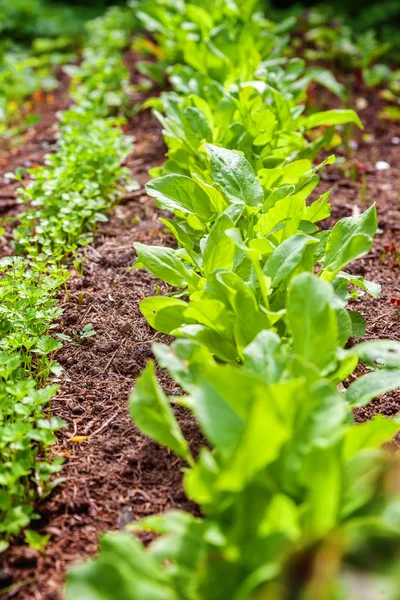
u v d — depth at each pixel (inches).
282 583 58.8
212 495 69.8
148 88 238.7
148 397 78.8
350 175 186.2
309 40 285.0
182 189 117.0
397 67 275.6
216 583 62.5
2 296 117.3
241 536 63.7
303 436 69.9
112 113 222.1
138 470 94.3
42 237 144.6
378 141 210.4
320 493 63.0
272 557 60.2
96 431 101.4
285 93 169.5
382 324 125.8
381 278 142.8
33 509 87.9
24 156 200.1
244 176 112.1
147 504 89.0
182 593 64.7
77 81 251.1
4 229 148.2
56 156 169.0
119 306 130.2
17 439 88.0
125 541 67.7
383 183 183.0
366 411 105.3
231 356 94.7
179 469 94.0
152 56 270.8
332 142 192.4
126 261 144.8
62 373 113.6
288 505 59.8
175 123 155.1
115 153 171.0
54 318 126.3
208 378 70.3
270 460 66.6
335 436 69.3
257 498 65.1
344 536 60.4
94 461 95.8
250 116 144.0
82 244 141.7
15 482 88.2
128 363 115.3
